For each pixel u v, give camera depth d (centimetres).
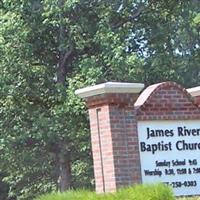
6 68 2464
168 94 1625
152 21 2717
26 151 2612
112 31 2519
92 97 1553
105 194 1371
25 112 2531
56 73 2634
